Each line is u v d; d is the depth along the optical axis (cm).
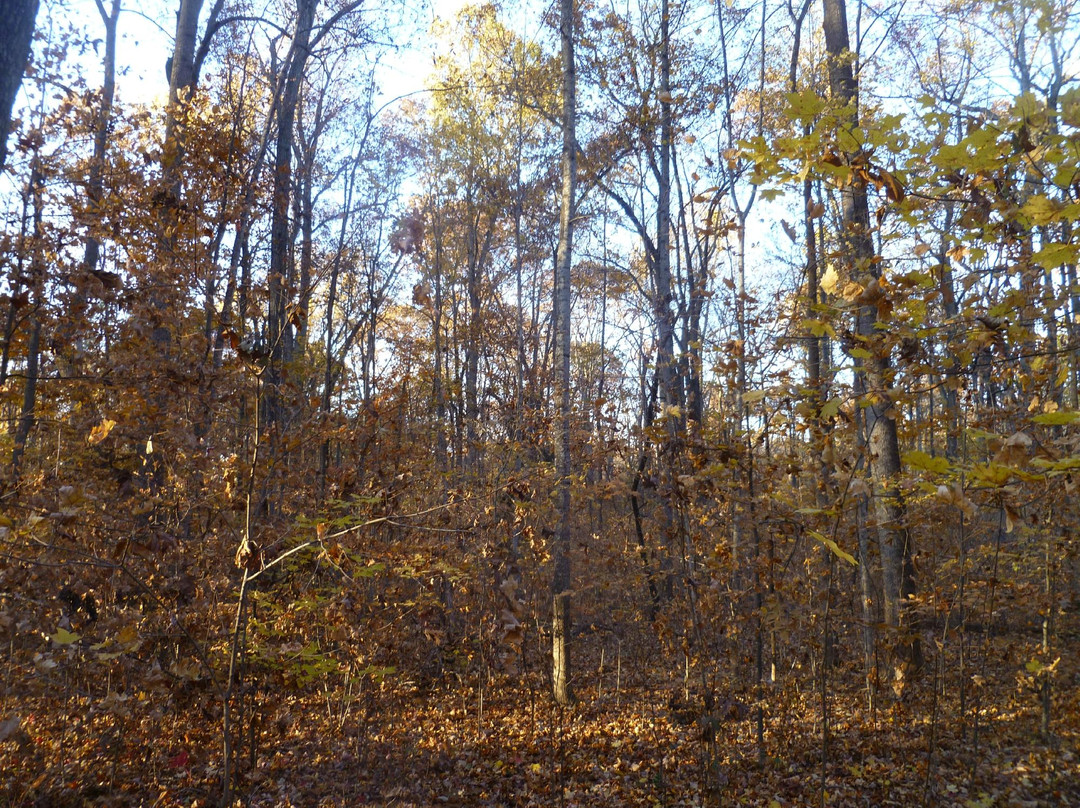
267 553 458
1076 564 611
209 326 601
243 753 574
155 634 427
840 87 814
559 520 818
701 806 535
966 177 253
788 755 603
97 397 587
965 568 582
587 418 928
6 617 432
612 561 927
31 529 366
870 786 536
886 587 698
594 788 589
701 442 480
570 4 955
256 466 487
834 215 927
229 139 720
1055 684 618
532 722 700
